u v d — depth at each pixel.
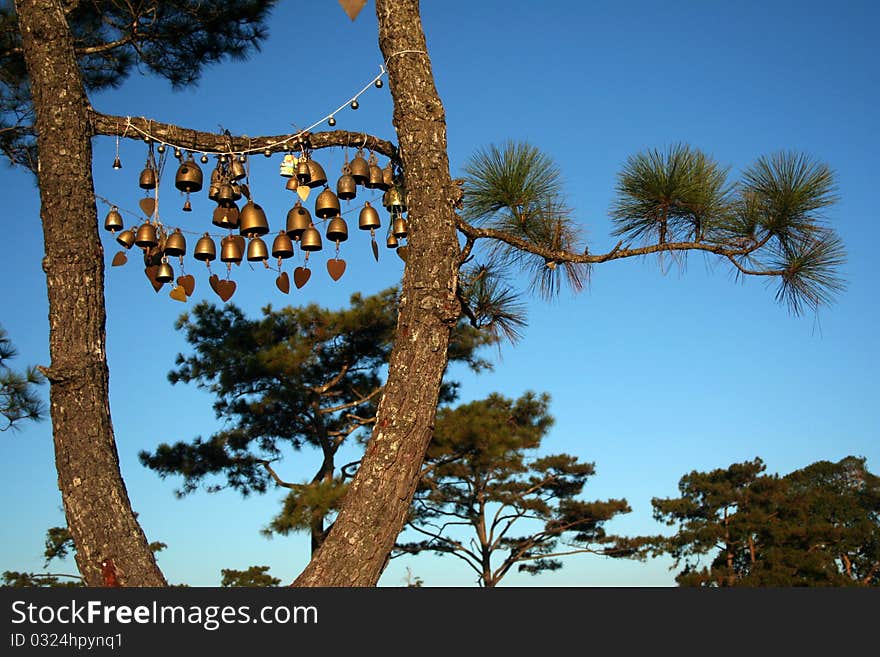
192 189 4.68
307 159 4.71
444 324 4.22
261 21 9.13
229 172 4.72
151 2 8.48
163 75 9.23
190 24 8.86
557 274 5.68
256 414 15.69
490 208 5.61
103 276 4.24
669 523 29.58
